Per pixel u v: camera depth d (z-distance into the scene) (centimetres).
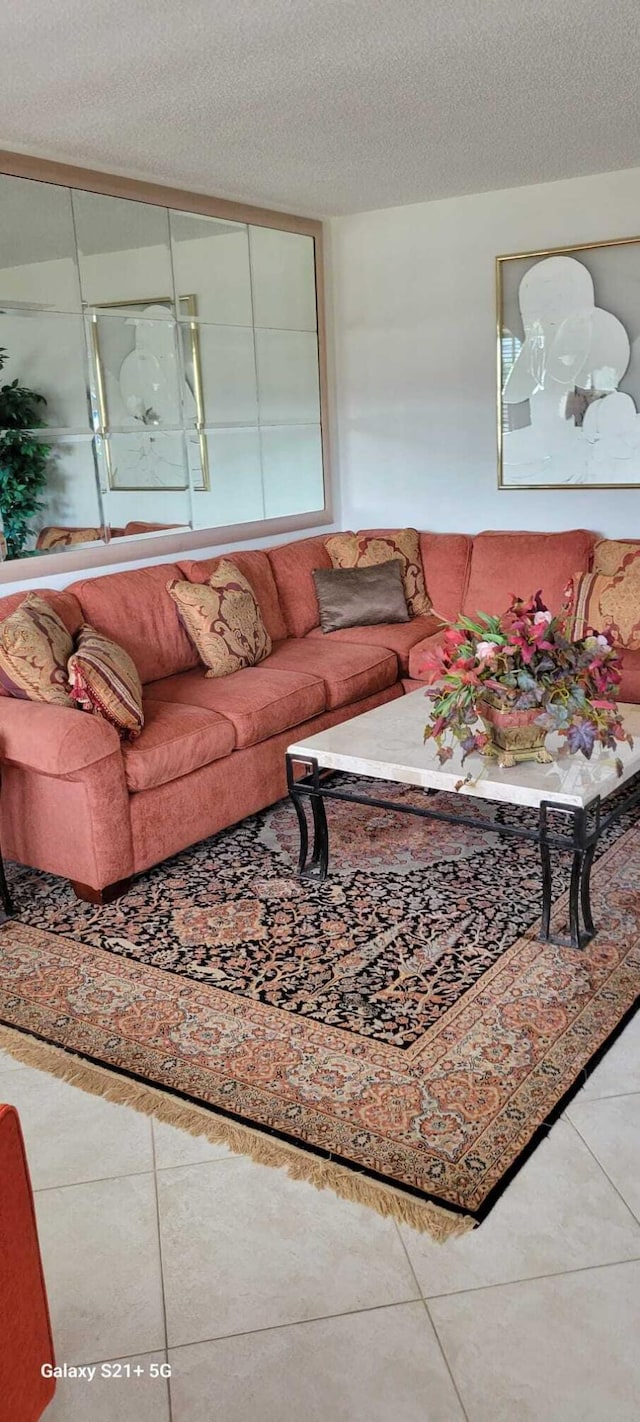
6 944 282
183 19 243
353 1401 148
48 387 374
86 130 336
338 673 399
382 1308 163
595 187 435
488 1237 176
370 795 386
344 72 287
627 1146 195
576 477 473
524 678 268
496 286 470
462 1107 208
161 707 347
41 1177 195
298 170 404
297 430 513
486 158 397
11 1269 133
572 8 247
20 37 250
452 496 514
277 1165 195
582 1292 164
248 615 409
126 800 302
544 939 270
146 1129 207
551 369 466
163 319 423
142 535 425
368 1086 216
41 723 290
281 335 494
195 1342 159
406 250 493
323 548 495
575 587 434
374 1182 189
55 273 371
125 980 261
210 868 325
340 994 250
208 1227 181
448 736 308
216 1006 247
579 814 253
